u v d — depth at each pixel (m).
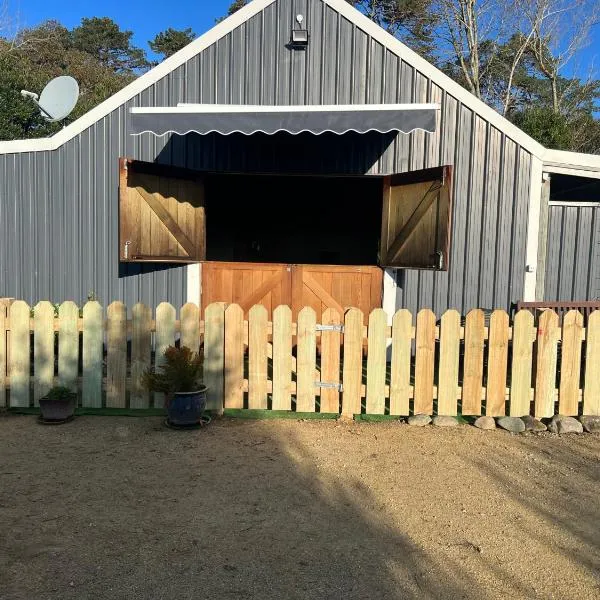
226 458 4.35
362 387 5.31
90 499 3.64
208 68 7.88
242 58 7.87
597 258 8.02
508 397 5.32
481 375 5.23
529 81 28.34
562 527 3.40
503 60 27.98
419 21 27.27
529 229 7.73
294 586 2.77
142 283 7.98
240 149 7.82
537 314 7.48
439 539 3.23
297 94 7.85
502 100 29.06
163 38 42.09
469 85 26.05
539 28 26.48
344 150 7.76
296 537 3.22
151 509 3.52
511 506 3.65
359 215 15.73
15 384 5.43
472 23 25.98
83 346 5.41
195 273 7.91
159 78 7.89
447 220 6.53
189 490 3.79
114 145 7.91
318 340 7.30
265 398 5.39
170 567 2.90
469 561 3.01
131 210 6.92
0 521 3.33
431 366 5.25
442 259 6.59
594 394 5.25
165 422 5.07
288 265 7.90
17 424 5.09
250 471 4.11
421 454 4.50
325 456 4.42
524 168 7.68
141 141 7.89
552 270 8.02
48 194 8.01
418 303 7.80
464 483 3.98
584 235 8.02
